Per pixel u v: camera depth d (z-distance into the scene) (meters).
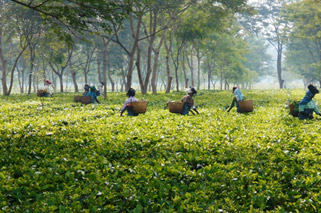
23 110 16.34
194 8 33.88
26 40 33.22
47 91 27.34
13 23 34.31
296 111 12.19
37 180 5.47
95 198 4.83
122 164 6.57
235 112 15.01
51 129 10.37
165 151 7.30
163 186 5.13
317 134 8.74
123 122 11.41
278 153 7.01
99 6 12.96
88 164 6.23
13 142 8.28
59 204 4.60
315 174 5.59
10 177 5.61
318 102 18.72
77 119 12.47
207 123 11.21
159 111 15.12
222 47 50.03
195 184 5.23
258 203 4.61
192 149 7.43
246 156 6.74
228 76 59.50
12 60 57.56
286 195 4.84
